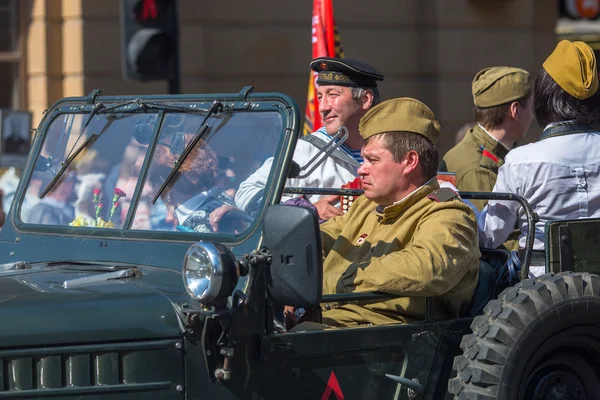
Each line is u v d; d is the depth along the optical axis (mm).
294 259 10391
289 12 39562
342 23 39594
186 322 10672
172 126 13031
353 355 11695
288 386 11242
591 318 12375
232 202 11984
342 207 16828
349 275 12797
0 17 38281
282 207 10508
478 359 11727
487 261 14195
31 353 10328
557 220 13492
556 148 14133
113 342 10531
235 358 10828
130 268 11969
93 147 13875
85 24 36938
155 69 26938
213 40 38688
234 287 10445
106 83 37250
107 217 13164
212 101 12875
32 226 14008
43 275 11992
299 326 12141
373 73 18250
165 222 12477
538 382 12547
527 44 41312
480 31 40656
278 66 39469
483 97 18188
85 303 10688
